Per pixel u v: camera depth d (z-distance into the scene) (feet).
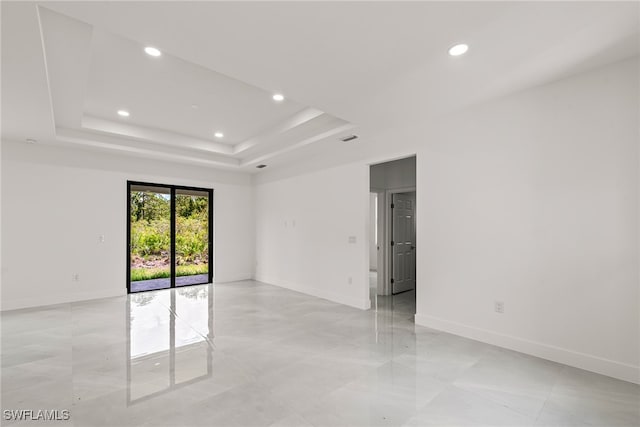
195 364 9.40
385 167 19.31
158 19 6.61
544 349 9.67
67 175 17.06
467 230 11.55
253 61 8.40
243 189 24.58
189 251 22.03
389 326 12.92
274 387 8.06
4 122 12.91
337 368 9.12
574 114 9.18
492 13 6.43
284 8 6.28
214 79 11.37
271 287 21.22
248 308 15.78
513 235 10.38
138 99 13.21
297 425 6.54
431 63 8.48
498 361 9.51
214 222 22.94
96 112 14.78
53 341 11.23
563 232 9.36
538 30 7.01
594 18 6.57
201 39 7.39
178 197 21.53
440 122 12.40
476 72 9.00
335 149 17.17
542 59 8.29
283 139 17.20
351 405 7.26
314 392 7.82
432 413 6.94
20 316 14.29
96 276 17.93
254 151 19.84
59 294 16.76
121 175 18.85
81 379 8.45
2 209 15.31
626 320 8.28
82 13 6.39
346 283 16.57
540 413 6.91
